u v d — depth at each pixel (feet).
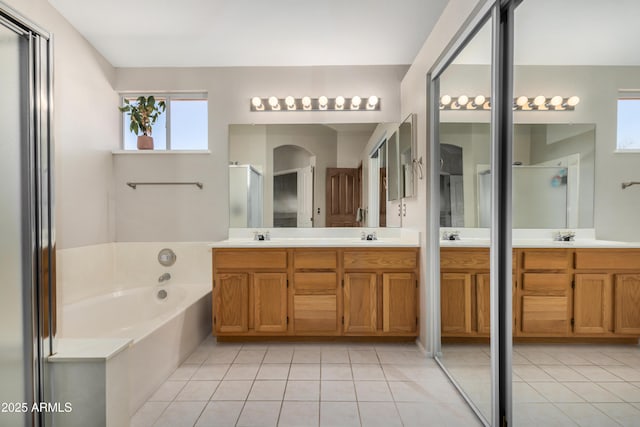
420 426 5.52
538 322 4.54
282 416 5.78
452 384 6.80
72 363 4.37
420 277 8.45
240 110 10.46
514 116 4.85
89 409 4.40
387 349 8.49
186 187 10.44
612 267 3.45
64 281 8.27
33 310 4.07
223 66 10.41
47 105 4.15
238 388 6.68
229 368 7.52
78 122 8.75
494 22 5.14
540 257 4.33
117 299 9.30
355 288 8.59
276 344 8.82
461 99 6.54
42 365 4.19
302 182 10.52
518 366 4.83
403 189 9.89
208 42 9.07
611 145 3.40
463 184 6.49
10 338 3.77
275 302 8.63
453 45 6.67
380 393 6.47
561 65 4.03
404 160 9.78
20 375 3.90
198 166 10.44
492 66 5.22
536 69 4.44
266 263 8.61
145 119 10.24
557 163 4.10
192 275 10.43
